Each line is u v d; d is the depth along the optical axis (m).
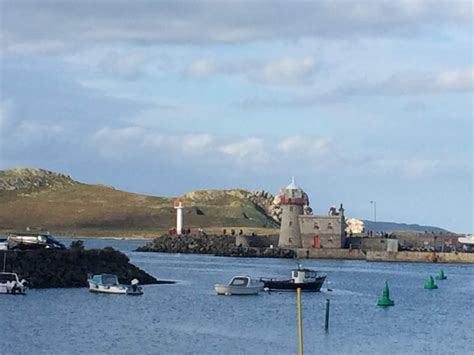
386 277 193.62
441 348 89.00
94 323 94.75
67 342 82.12
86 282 129.38
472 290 164.00
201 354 79.19
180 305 117.19
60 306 106.69
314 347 85.88
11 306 104.38
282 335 92.88
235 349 82.69
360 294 146.62
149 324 96.62
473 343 93.25
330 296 140.38
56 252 130.62
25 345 79.75
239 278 138.12
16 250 130.00
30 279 123.00
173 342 85.06
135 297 123.38
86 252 136.00
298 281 145.00
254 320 104.69
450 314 121.12
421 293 154.38
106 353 77.25
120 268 140.50
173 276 172.75
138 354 77.50
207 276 174.62
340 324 104.44
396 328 103.31
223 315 108.50
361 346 87.94
